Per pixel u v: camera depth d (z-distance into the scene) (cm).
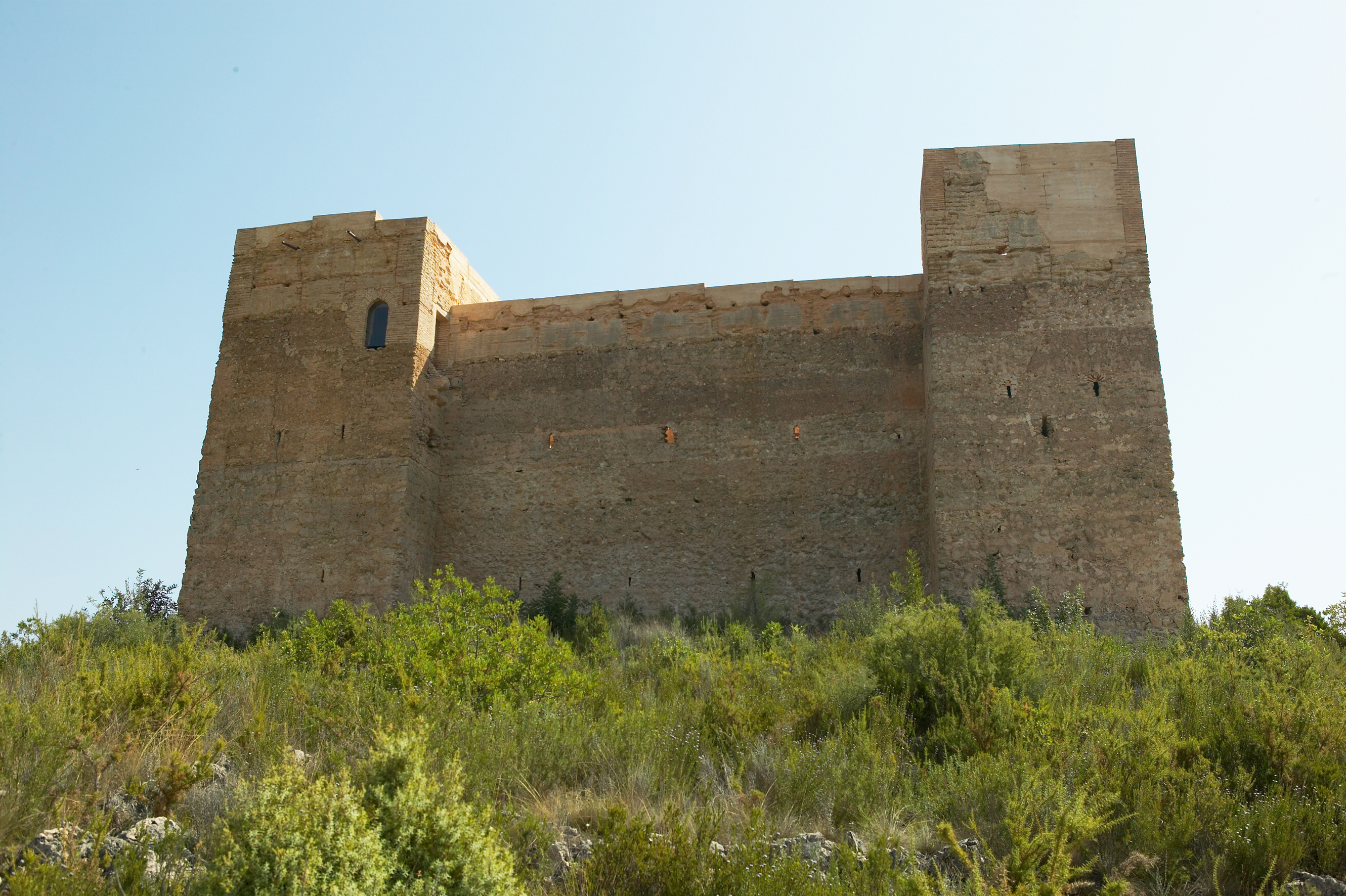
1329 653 1417
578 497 2580
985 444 2214
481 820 642
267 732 911
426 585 2559
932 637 1244
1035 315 2281
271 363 2658
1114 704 1148
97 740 862
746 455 2522
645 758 924
